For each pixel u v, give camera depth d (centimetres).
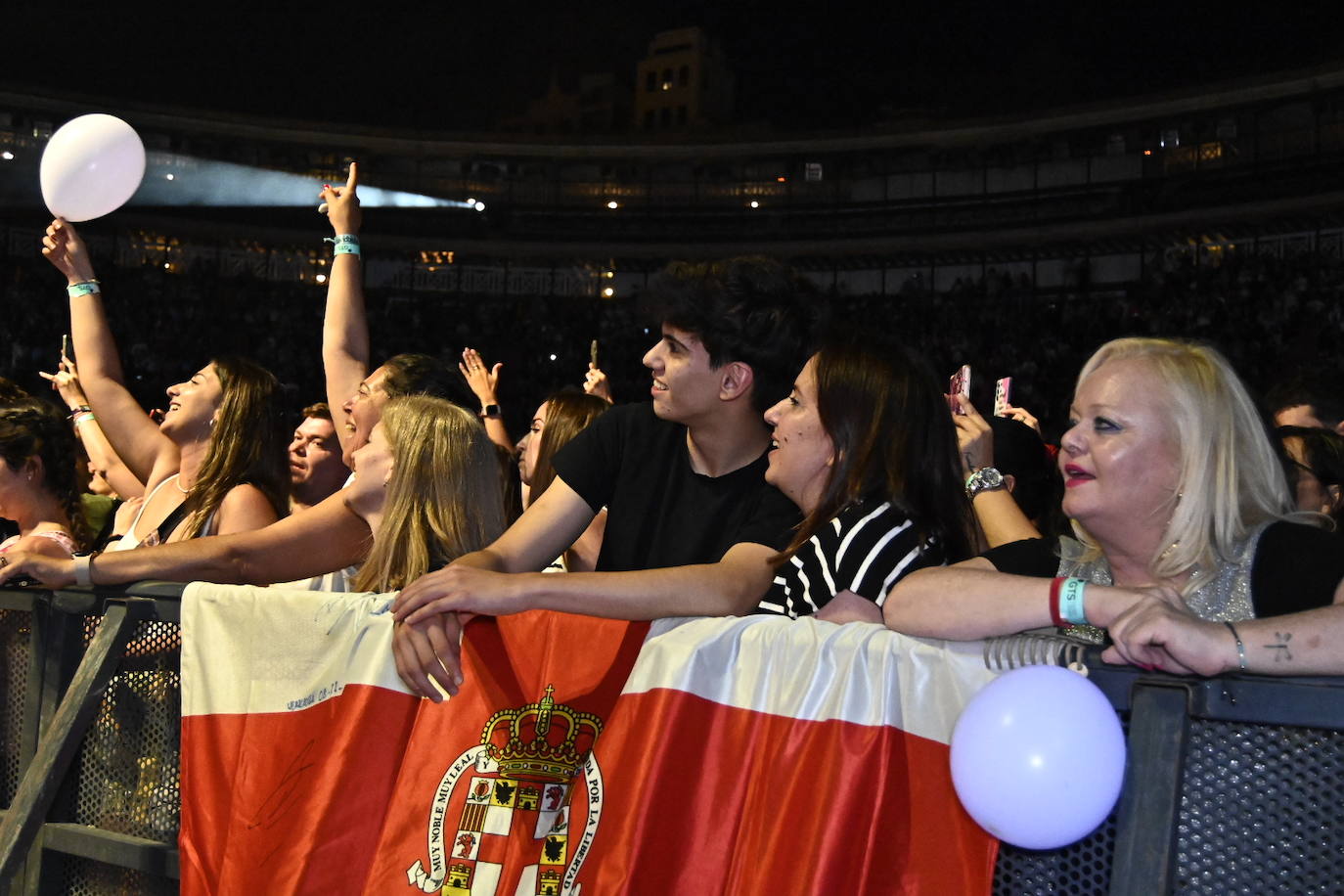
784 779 157
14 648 240
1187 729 130
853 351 191
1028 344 2155
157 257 2602
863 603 175
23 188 2534
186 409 306
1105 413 160
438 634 184
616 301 2669
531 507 228
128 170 342
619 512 228
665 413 217
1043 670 131
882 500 183
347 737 193
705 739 165
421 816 184
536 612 187
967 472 233
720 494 220
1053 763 124
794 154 2783
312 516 248
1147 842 127
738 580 189
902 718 154
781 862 154
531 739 179
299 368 2342
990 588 148
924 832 149
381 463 245
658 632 175
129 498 437
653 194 2939
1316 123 2292
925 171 2761
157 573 229
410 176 2914
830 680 159
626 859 163
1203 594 156
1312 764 131
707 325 211
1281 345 1833
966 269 2577
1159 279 2223
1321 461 246
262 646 205
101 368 352
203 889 201
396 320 2439
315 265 2744
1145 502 159
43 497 333
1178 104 2362
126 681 226
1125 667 138
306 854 190
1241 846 134
